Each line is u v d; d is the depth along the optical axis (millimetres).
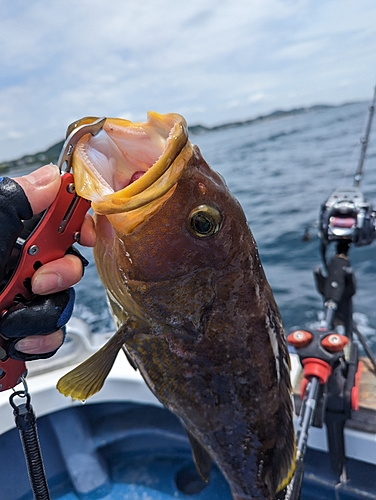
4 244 838
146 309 1084
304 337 1525
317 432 1704
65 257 914
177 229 1003
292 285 6852
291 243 8570
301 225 9453
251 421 1223
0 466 1815
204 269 1056
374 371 1885
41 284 868
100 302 7012
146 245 1012
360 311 5465
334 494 1699
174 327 1107
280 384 1242
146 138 1061
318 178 13523
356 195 2086
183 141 898
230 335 1135
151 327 1118
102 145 1000
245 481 1302
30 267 869
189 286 1062
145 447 2064
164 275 1038
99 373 1084
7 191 831
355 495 1655
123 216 1009
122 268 1059
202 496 1875
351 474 1672
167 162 877
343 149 18078
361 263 6988
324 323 1744
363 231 1961
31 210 851
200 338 1124
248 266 1111
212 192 1020
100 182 909
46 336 925
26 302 890
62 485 1970
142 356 1180
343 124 28391
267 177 15258
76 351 2080
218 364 1158
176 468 2010
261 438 1243
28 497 1868
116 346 1100
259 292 1156
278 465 1292
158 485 1934
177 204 992
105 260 1109
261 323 1163
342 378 1605
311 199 11328
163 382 1201
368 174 12023
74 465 1949
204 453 1411
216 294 1091
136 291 1062
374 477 1635
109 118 1066
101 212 870
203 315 1100
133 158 1056
